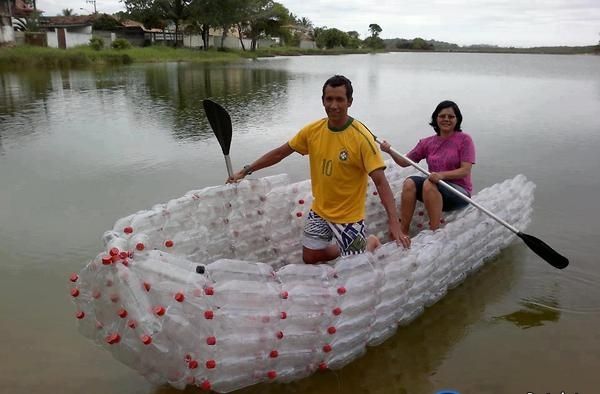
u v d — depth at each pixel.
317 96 16.83
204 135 10.08
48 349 3.36
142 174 7.29
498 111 13.18
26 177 7.09
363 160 3.44
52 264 4.50
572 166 7.68
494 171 7.41
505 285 4.22
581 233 5.16
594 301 3.98
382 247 3.34
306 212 4.46
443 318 3.75
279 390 2.99
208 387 2.68
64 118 11.86
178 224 3.70
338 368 3.16
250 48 70.94
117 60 33.56
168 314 2.58
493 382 3.08
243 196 4.10
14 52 28.06
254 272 2.80
